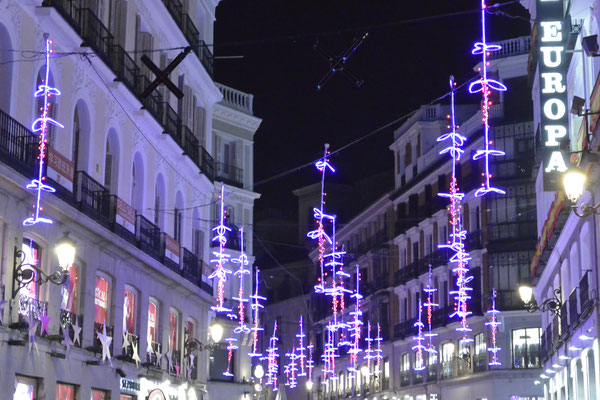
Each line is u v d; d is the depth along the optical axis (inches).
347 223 2765.7
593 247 859.4
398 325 2353.6
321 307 2906.0
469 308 1942.7
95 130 966.4
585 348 949.8
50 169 807.1
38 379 798.5
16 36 781.3
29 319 747.4
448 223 2097.7
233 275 1889.8
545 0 997.8
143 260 1055.6
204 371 1391.5
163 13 1167.6
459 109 2267.5
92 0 973.2
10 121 741.9
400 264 2409.0
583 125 904.3
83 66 924.0
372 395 2511.1
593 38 761.6
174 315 1254.9
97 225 908.0
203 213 1443.2
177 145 1234.6
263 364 3179.1
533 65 1270.9
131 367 1045.2
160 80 765.9
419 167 2287.2
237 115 1894.7
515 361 1823.3
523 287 1047.0
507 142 1875.0
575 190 558.3
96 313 949.2
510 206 1868.8
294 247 3117.6
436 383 2123.5
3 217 725.9
